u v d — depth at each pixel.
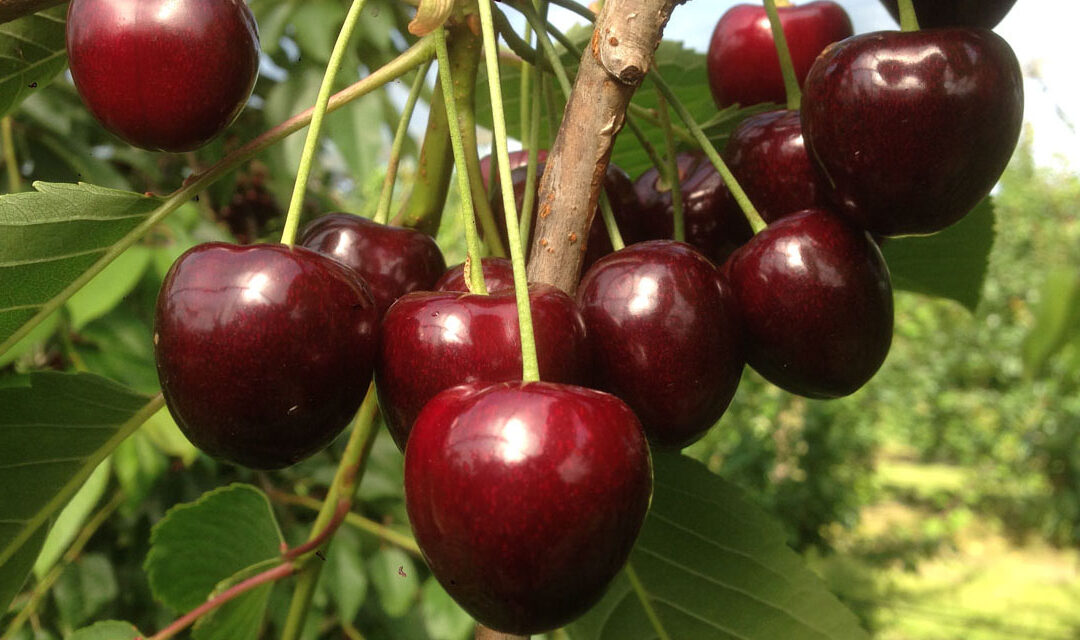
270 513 0.17
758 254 0.15
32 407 0.16
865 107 0.14
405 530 0.45
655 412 0.14
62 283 0.15
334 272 0.13
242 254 0.12
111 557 0.49
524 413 0.11
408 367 0.12
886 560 1.39
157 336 0.13
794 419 1.28
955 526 1.66
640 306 0.14
